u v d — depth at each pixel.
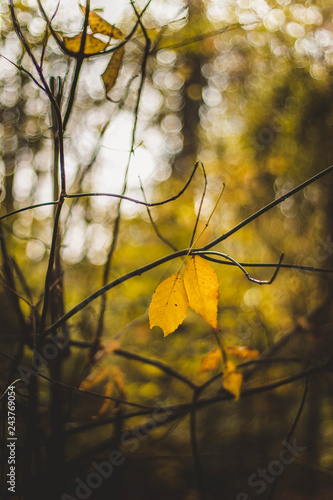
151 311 0.72
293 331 1.16
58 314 0.90
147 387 1.52
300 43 1.28
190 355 1.64
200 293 0.72
